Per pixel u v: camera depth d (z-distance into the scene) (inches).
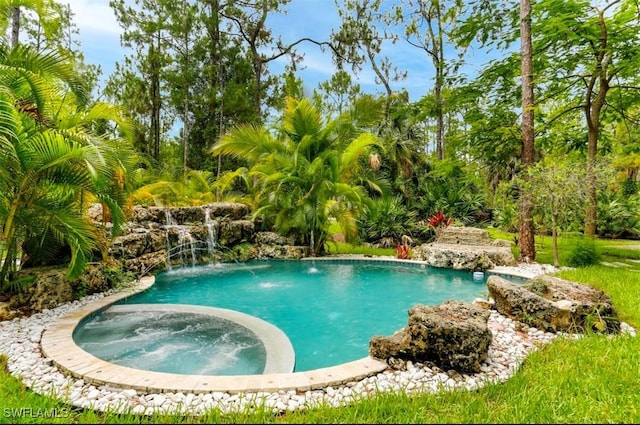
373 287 324.8
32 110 205.0
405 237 517.7
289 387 125.2
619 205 675.4
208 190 642.2
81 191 216.4
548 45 434.3
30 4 281.9
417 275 373.4
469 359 139.3
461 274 375.2
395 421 102.0
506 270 361.4
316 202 448.8
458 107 557.9
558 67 434.9
